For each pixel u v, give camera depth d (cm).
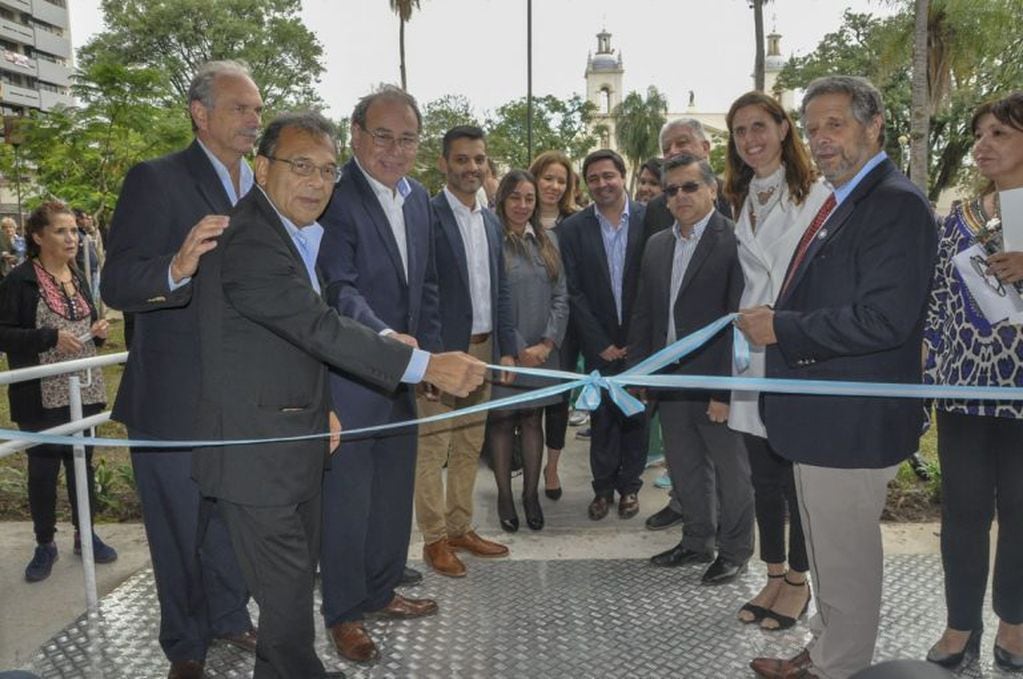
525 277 420
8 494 489
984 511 280
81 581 368
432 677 282
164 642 281
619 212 451
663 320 375
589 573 370
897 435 247
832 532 256
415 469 335
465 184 380
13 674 148
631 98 5534
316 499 254
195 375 268
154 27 4262
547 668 286
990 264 256
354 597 301
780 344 246
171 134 1414
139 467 277
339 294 297
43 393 374
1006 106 264
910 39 1862
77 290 396
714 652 297
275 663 241
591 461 460
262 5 4441
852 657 261
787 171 294
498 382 398
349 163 324
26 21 6531
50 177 1373
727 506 354
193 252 227
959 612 283
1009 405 270
